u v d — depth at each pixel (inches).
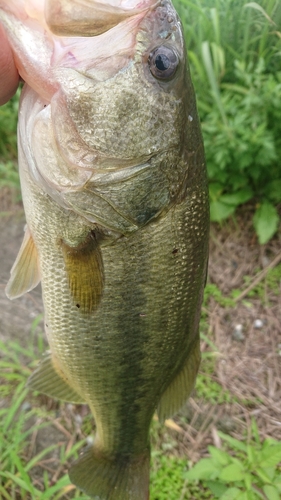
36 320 14.5
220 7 14.6
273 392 13.7
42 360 8.9
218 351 14.6
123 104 5.9
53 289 7.5
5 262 17.6
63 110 5.9
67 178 6.2
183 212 6.9
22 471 10.9
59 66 5.7
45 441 12.8
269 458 10.6
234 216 17.2
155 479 11.9
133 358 7.9
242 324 15.3
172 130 6.4
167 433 12.9
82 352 7.9
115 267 6.9
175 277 7.3
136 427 9.2
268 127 14.8
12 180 18.9
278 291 15.8
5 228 18.9
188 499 11.6
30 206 6.8
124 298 7.2
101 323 7.4
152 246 6.9
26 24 5.7
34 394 13.6
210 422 13.1
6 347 14.9
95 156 6.1
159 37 6.0
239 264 16.5
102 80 5.8
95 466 9.7
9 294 7.6
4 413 13.3
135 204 6.5
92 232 6.7
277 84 14.2
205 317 15.4
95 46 5.7
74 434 12.9
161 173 6.4
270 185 16.4
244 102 13.9
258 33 14.7
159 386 8.7
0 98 6.1
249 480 10.4
